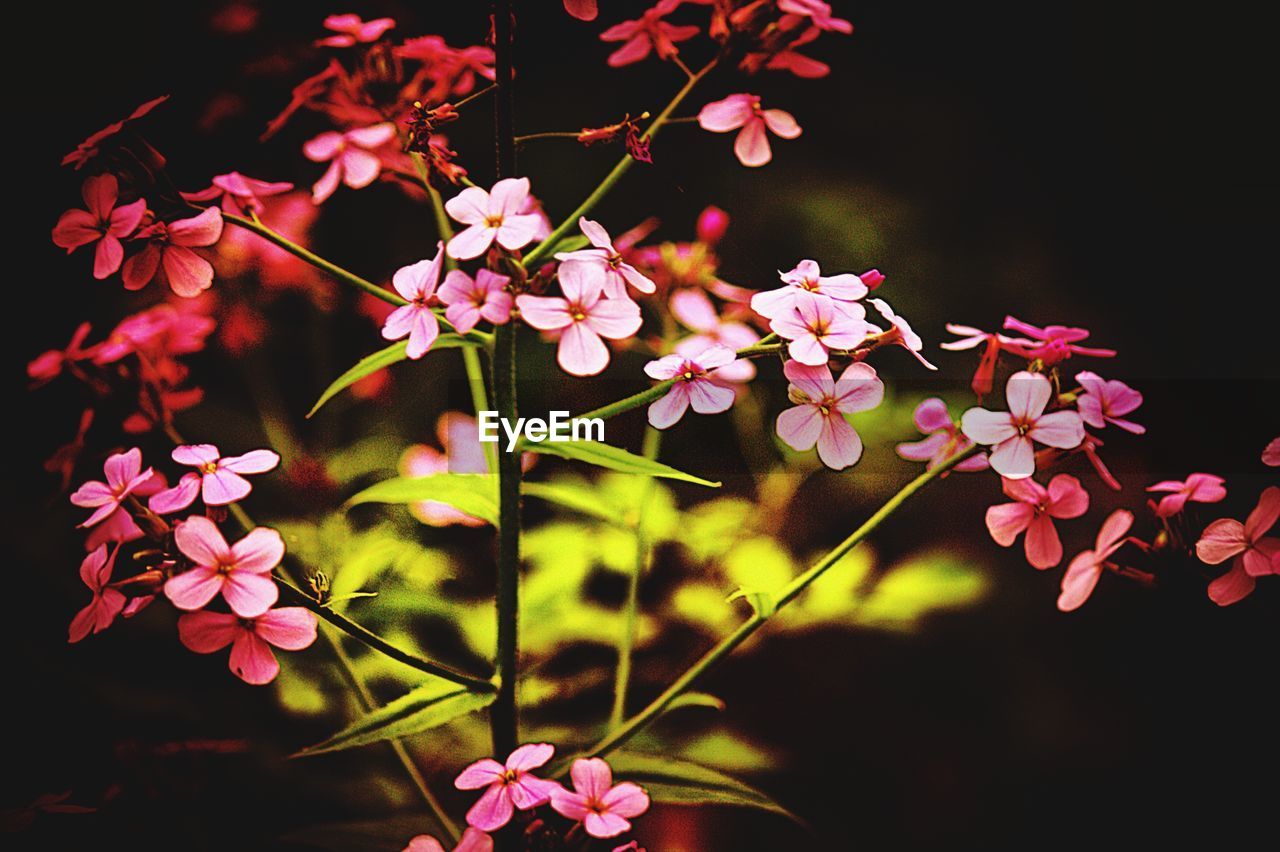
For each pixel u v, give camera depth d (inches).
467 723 22.1
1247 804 24.4
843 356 17.0
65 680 21.9
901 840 23.5
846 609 22.4
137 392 20.9
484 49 19.6
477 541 23.9
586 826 17.0
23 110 27.0
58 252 26.0
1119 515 17.6
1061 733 25.0
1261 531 17.6
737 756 22.2
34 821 19.5
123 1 26.0
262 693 22.0
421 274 17.1
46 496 23.7
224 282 24.2
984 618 26.3
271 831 21.0
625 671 20.6
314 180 26.6
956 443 18.3
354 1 24.9
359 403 24.9
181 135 25.2
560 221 31.3
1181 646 26.5
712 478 23.8
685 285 22.1
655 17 18.9
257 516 23.0
